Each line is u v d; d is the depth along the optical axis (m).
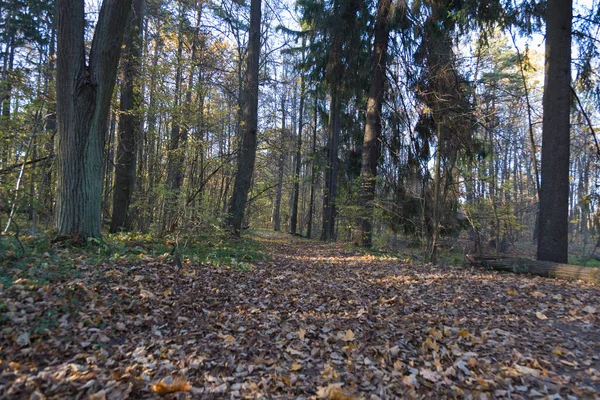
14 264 4.44
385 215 12.87
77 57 5.96
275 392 2.80
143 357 3.06
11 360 2.68
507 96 10.53
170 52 10.43
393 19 11.35
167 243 8.55
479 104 10.13
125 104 9.84
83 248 5.96
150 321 3.79
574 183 19.14
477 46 11.09
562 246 7.65
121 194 10.02
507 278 6.87
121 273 4.90
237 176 12.08
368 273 7.58
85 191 6.20
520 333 4.09
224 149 12.03
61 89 6.01
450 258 11.08
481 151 11.35
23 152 9.04
